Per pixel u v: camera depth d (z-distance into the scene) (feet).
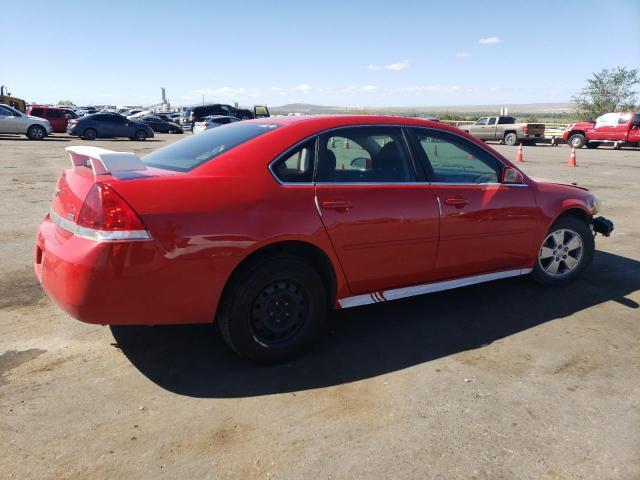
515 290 15.69
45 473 7.56
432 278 12.95
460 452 8.19
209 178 9.88
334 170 11.19
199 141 11.98
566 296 15.23
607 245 21.47
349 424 8.89
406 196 11.91
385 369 10.85
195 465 7.82
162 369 10.67
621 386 10.25
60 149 63.82
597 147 93.04
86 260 8.87
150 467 7.75
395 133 12.31
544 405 9.53
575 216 16.17
